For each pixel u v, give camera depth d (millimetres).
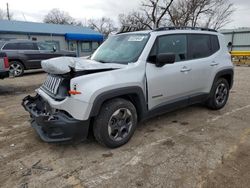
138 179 2615
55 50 11820
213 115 4730
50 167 2895
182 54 4113
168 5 24922
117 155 3145
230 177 2619
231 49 24359
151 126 4148
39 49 11367
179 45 4070
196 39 4406
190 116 4668
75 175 2719
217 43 4859
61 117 2920
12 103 5961
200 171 2744
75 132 2938
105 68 3186
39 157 3135
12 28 21531
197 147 3340
